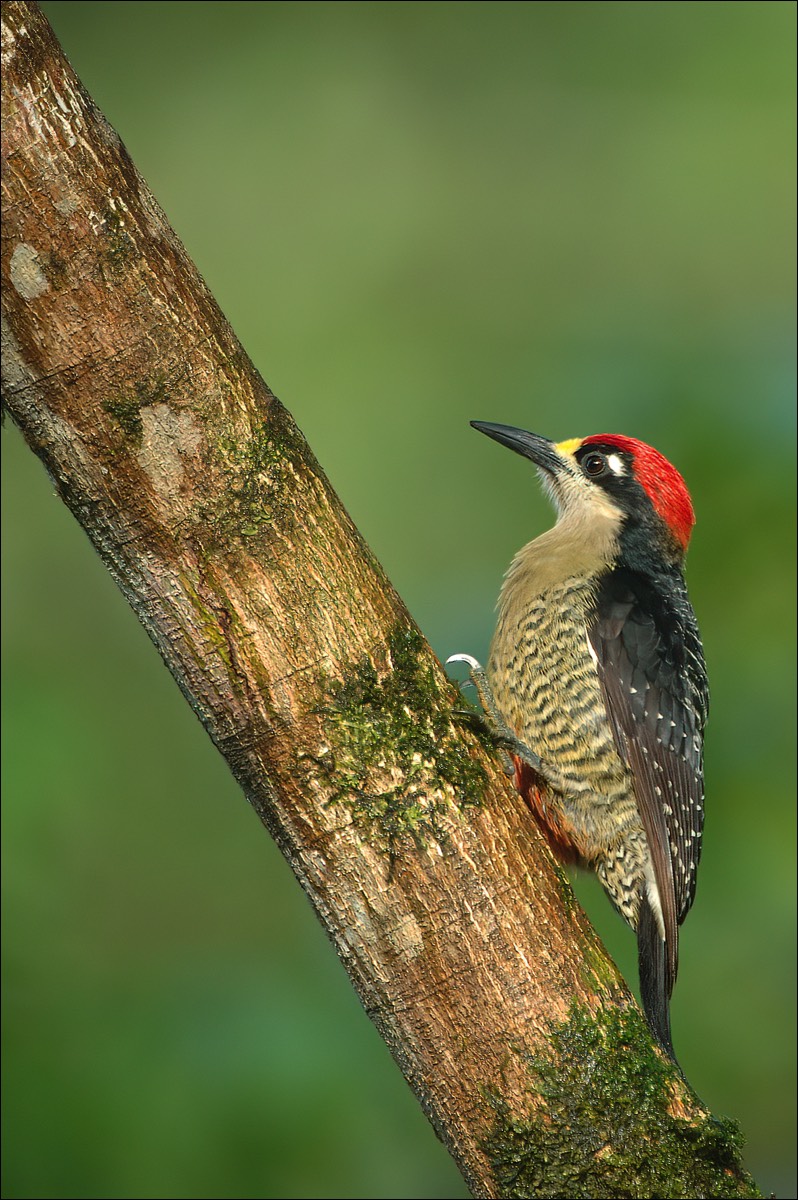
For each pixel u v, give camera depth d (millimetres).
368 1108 9688
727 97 16625
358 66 18234
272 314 16750
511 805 6500
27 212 5613
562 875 6590
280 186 17578
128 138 17641
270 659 6117
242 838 12086
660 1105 6402
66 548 14422
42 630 13516
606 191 16953
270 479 6082
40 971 10047
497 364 15891
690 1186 6332
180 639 6137
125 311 5789
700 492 11680
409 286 16812
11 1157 8992
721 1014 10812
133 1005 9953
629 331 14312
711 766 11102
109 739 12086
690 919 10969
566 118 17453
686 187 16578
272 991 10219
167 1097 9305
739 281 15805
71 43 18000
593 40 17641
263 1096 9406
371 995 6336
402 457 15523
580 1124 6273
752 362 12750
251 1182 9117
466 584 13297
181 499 5988
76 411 5855
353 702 6207
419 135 17719
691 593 11430
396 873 6207
